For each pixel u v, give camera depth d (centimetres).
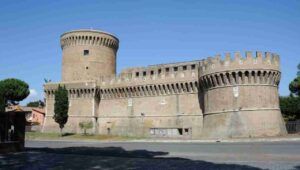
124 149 4541
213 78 6719
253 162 2731
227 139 5831
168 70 8288
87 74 9594
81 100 9225
